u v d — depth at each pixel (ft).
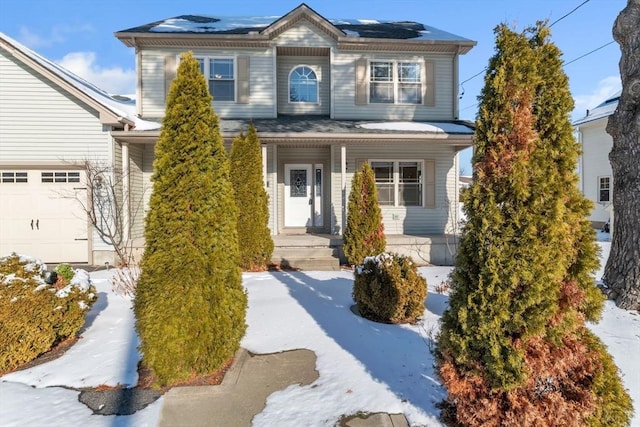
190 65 11.18
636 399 9.65
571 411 7.46
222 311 11.16
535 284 7.52
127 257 26.37
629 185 16.33
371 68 35.45
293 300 18.65
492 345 7.70
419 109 35.55
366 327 15.19
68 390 10.62
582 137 51.83
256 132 27.58
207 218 10.94
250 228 25.59
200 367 10.73
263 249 25.77
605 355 7.97
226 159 11.74
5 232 27.37
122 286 20.18
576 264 7.91
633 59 16.84
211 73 34.04
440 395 10.00
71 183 27.76
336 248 28.17
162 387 10.52
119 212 27.12
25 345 11.98
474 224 8.18
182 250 10.62
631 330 13.92
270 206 33.42
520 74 8.00
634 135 16.28
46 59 31.65
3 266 13.03
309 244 28.81
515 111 8.02
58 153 27.37
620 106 17.28
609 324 14.44
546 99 8.07
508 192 7.82
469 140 29.84
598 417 7.57
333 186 34.24
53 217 27.63
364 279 16.26
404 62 35.47
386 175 34.76
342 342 13.71
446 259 29.76
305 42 34.40
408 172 35.01
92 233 27.66
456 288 8.47
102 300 18.49
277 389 10.49
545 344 7.75
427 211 34.88
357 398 9.93
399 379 10.92
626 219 16.34
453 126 32.81
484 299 7.82
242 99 34.06
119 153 28.66
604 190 48.29
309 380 10.98
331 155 34.24
